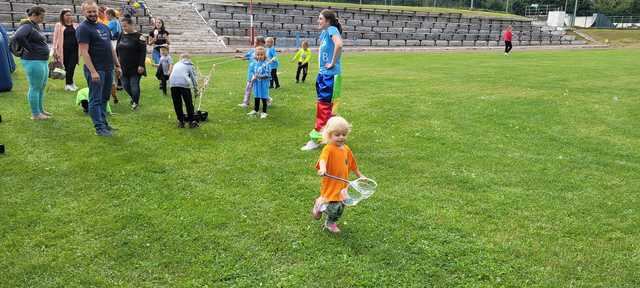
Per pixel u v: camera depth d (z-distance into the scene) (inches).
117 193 205.0
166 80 417.4
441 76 618.8
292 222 183.8
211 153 261.0
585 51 1365.7
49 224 176.6
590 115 380.5
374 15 1648.6
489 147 287.6
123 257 157.5
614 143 303.1
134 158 247.4
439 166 250.8
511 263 158.2
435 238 173.9
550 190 221.6
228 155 258.5
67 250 160.4
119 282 144.3
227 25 1243.8
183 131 302.5
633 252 166.9
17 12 938.7
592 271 154.9
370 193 174.4
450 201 206.1
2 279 143.9
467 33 1729.8
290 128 319.6
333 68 267.4
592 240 174.6
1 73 382.9
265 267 153.9
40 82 305.4
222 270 151.3
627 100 446.9
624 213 197.5
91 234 170.9
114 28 447.8
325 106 272.1
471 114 374.3
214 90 450.9
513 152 278.8
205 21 1224.8
